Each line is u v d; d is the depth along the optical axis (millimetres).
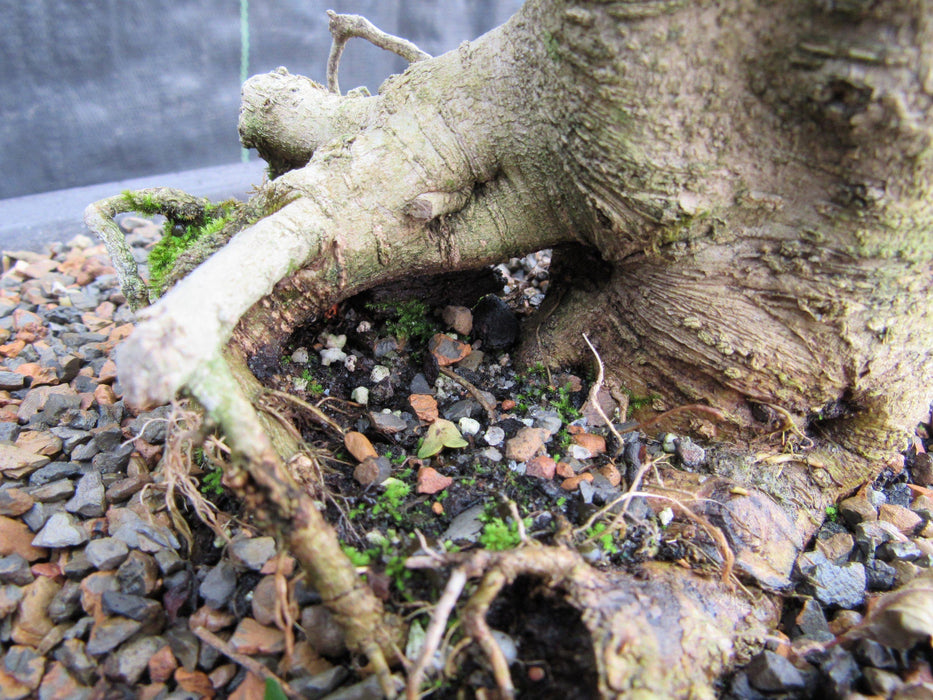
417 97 137
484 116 133
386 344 164
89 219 156
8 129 259
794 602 132
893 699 110
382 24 297
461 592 112
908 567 138
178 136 290
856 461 145
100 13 254
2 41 245
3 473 147
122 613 121
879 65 99
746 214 122
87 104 267
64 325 211
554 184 135
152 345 96
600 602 103
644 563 124
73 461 154
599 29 110
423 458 140
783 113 109
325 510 127
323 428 147
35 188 272
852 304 122
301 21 286
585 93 118
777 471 144
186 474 125
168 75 276
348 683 112
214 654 118
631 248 132
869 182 109
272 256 121
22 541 135
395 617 110
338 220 133
